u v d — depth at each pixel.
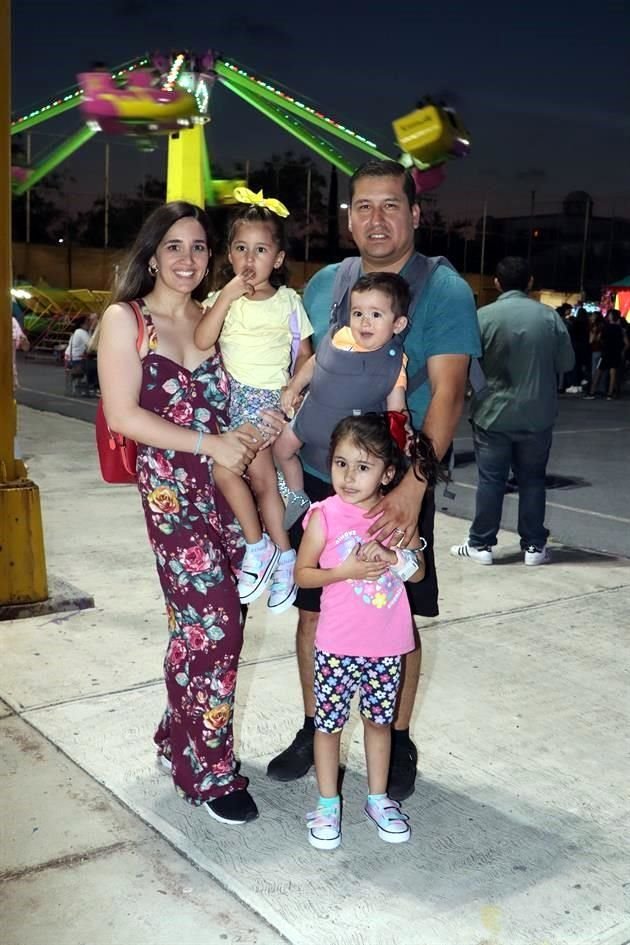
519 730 3.76
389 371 2.94
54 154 20.92
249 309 3.13
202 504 2.99
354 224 3.15
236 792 3.07
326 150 23.81
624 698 4.09
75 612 4.98
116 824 2.99
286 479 3.28
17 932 2.46
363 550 2.79
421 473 2.86
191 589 2.98
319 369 3.01
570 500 8.56
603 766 3.48
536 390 5.91
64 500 7.81
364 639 2.86
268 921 2.55
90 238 48.44
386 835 2.96
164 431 2.87
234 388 3.15
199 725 3.04
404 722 3.31
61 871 2.73
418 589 3.31
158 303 3.00
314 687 3.21
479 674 4.30
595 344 19.64
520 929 2.55
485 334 5.91
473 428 6.17
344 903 2.64
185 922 2.53
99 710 3.79
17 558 4.87
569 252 63.06
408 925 2.55
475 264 61.25
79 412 14.29
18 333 11.75
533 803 3.21
